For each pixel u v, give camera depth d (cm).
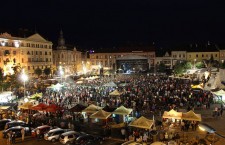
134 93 5438
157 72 12825
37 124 3788
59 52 12862
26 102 4469
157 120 3609
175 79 8781
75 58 14238
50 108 3853
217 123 3619
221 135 3094
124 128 3266
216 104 4888
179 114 3212
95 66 14762
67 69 13125
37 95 4988
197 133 3212
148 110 4250
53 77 9294
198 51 14038
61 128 3556
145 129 3148
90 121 3647
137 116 3825
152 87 6278
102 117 3294
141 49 15438
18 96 5625
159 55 15162
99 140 3061
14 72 7844
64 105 4688
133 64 14675
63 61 12938
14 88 6284
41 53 10938
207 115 4031
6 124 3656
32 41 10350
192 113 3181
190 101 4644
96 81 8581
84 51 16100
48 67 10650
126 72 14125
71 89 6606
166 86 6356
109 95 5259
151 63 14950
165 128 3378
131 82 7938
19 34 10288
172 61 14500
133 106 4234
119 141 3102
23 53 9850
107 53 15938
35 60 10538
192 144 2752
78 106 3809
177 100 4641
